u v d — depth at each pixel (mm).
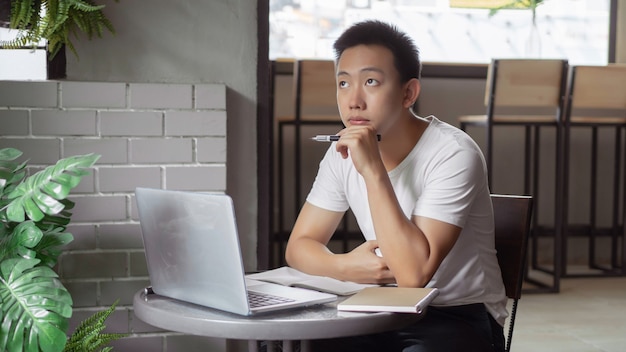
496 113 5297
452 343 1542
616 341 3299
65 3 2047
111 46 2303
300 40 5164
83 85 2219
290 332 1174
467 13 5297
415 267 1490
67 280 2240
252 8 2381
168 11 2334
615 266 5051
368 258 1552
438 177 1608
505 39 5336
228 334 1191
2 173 1868
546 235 5039
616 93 4523
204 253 1248
